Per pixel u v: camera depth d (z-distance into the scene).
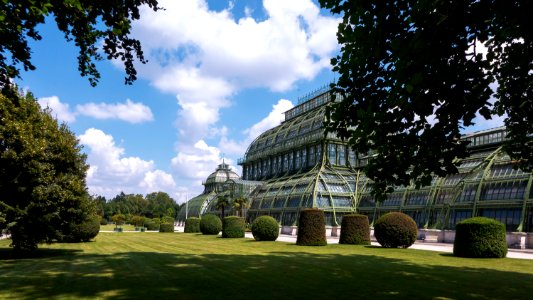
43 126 25.81
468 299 11.85
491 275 17.00
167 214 167.00
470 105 9.71
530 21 8.49
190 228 69.44
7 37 9.85
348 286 13.52
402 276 16.09
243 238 47.97
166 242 41.78
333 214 64.94
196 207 109.62
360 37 9.66
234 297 11.36
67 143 26.91
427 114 9.74
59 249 32.19
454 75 9.18
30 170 23.56
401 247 32.19
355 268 18.45
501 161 45.59
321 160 75.88
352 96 10.51
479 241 24.50
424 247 34.03
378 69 10.22
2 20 9.19
